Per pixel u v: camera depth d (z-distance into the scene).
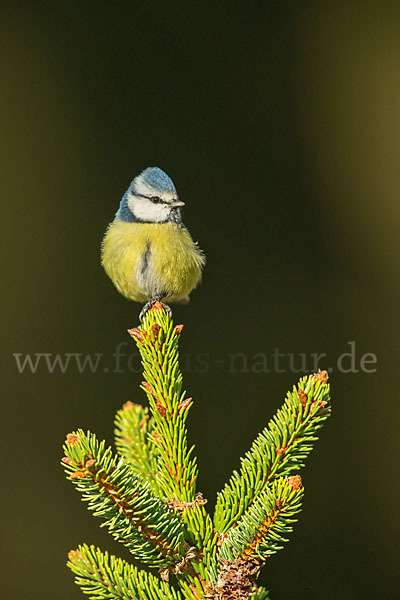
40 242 10.87
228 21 11.89
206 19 11.84
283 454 3.51
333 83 11.81
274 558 8.12
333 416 10.12
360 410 10.26
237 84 11.76
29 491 9.62
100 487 3.10
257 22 11.90
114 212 11.12
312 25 11.97
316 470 9.73
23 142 11.15
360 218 11.50
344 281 11.25
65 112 11.34
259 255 11.30
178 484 3.66
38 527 9.37
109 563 3.30
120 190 11.20
